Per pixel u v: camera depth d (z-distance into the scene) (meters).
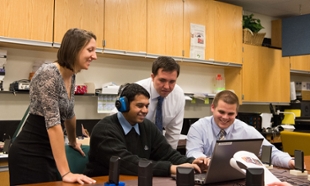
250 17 4.74
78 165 1.87
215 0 4.49
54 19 3.04
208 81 4.65
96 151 1.66
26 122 1.68
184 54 3.95
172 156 1.80
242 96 4.53
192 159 1.71
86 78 3.58
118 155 1.57
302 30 4.48
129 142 1.71
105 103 3.54
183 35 3.95
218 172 1.37
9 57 3.14
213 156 1.31
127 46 3.49
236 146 1.36
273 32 5.35
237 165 1.28
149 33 3.66
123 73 3.85
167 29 3.81
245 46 4.58
